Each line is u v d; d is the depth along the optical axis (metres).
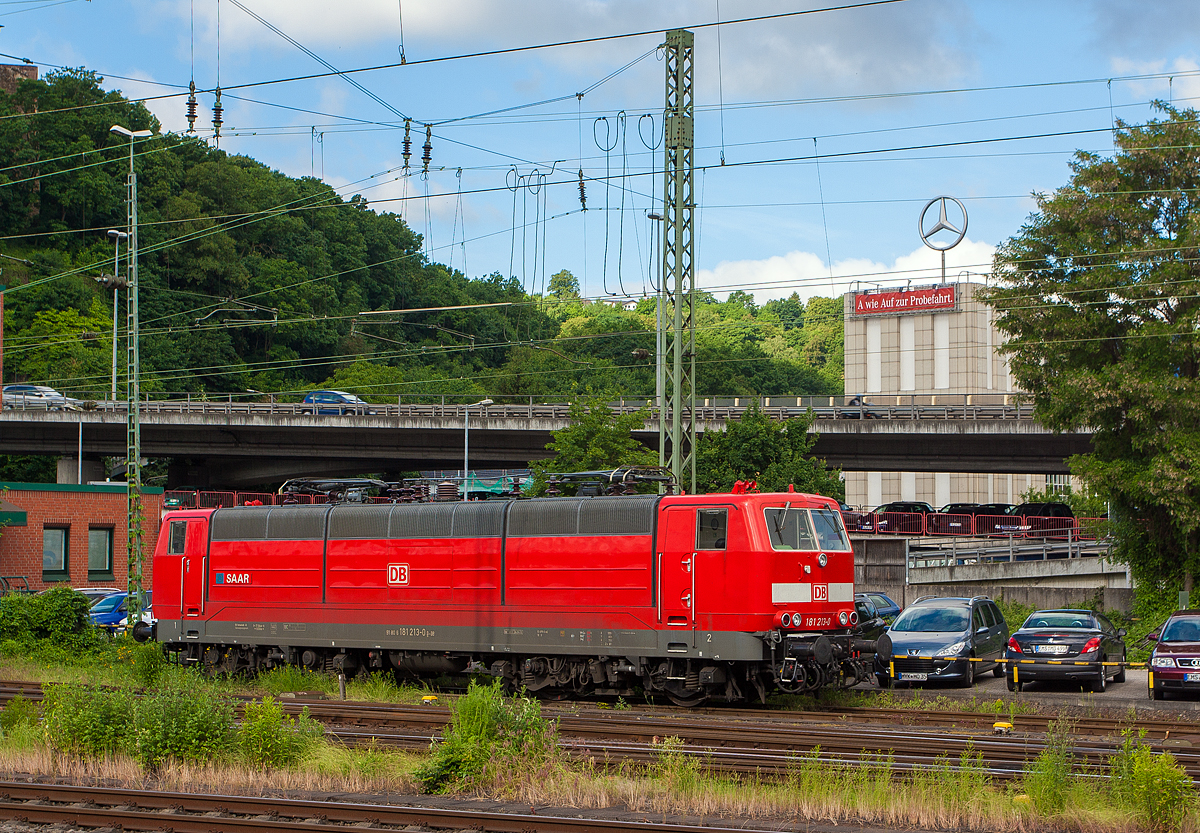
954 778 11.95
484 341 116.00
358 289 112.81
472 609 22.27
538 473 45.91
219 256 104.06
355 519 23.91
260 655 25.31
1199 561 34.75
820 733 15.80
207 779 13.05
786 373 127.44
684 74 28.64
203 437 70.38
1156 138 34.50
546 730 13.66
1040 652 23.39
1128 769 11.13
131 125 106.00
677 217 28.48
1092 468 34.47
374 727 17.84
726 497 20.06
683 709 20.39
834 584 20.77
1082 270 35.34
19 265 97.06
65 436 71.00
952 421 57.00
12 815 11.62
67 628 30.02
